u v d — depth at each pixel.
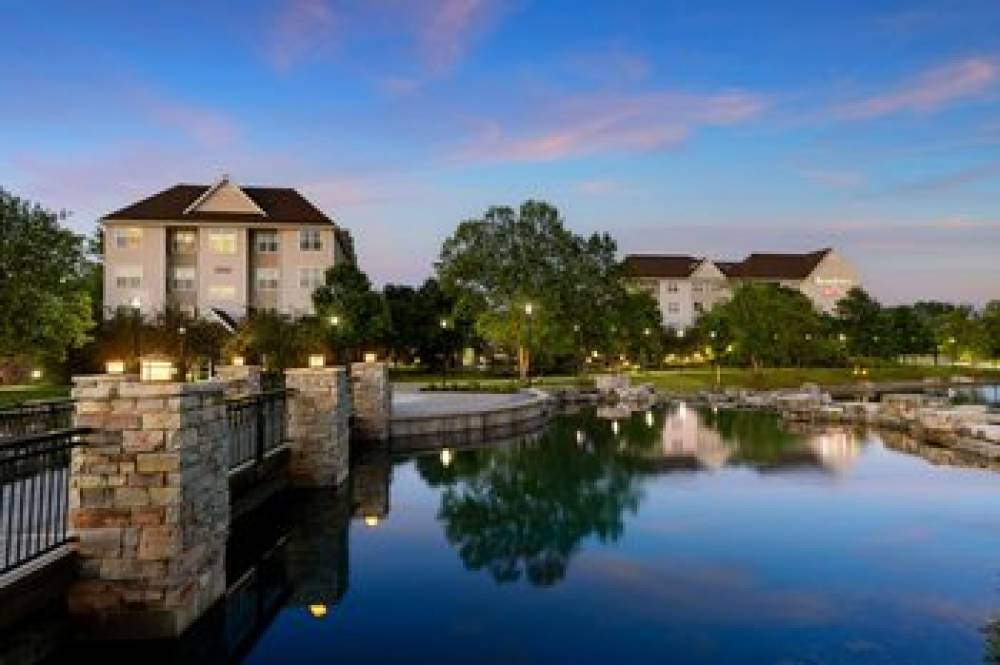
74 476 8.63
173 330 40.56
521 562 13.29
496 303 59.94
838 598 11.27
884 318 92.50
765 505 17.91
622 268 69.81
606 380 55.47
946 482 20.81
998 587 11.74
